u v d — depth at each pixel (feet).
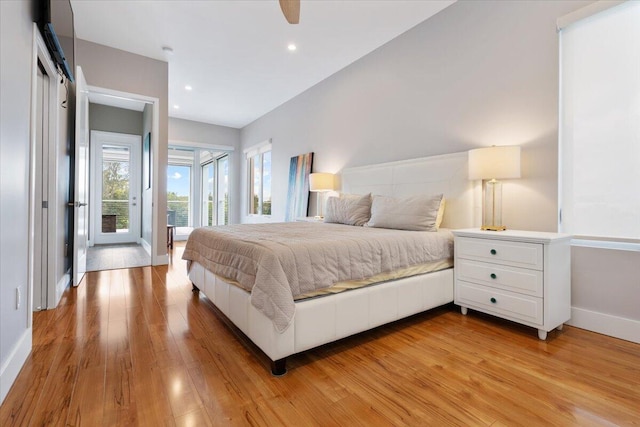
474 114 8.86
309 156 15.61
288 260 5.16
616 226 6.55
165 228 13.69
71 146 10.67
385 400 4.34
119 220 20.61
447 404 4.25
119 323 7.04
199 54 12.40
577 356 5.61
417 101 10.43
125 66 12.24
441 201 8.79
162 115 13.23
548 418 3.96
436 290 7.61
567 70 7.20
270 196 20.10
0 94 4.27
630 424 3.85
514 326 7.09
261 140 20.66
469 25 8.93
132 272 12.14
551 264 6.15
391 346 6.06
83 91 10.56
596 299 6.74
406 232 7.89
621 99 6.48
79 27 10.58
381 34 10.91
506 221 8.18
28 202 5.42
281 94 16.72
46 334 6.37
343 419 3.94
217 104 18.34
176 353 5.65
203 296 9.16
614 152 6.57
